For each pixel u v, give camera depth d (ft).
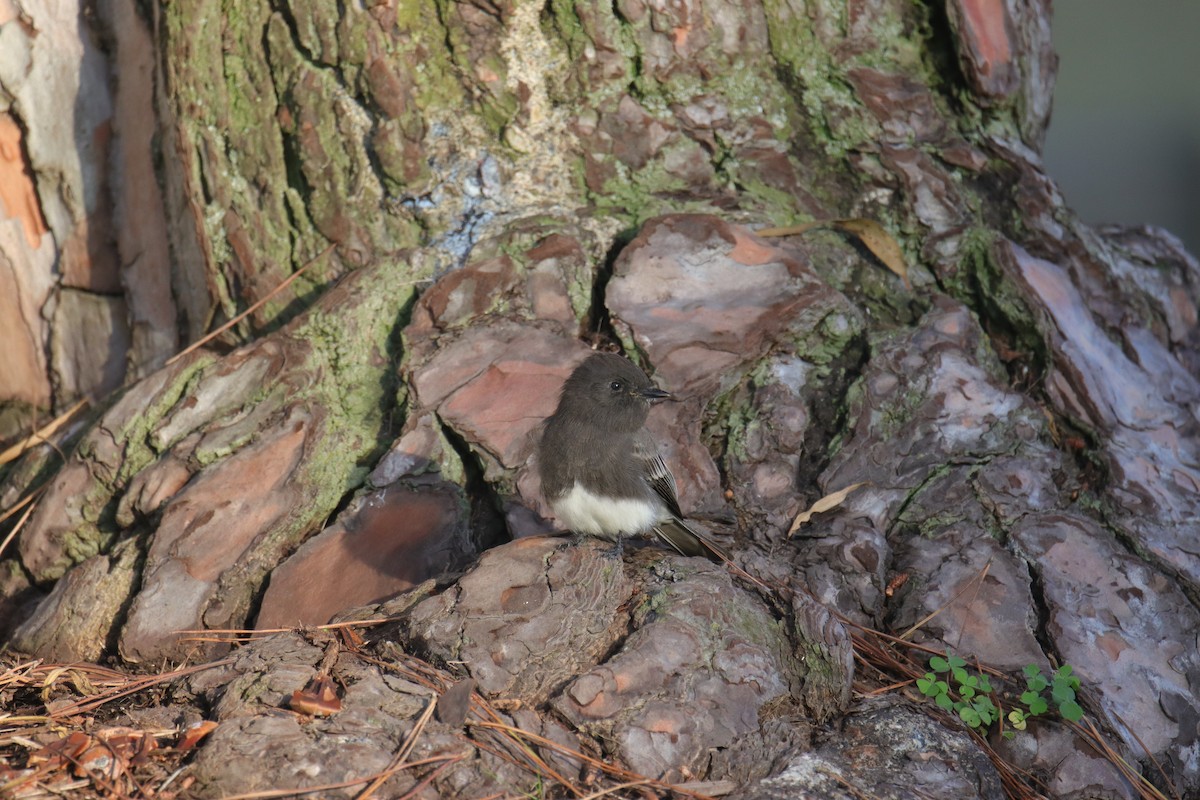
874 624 21.93
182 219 27.66
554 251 24.53
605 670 18.79
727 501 23.26
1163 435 25.50
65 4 28.09
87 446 23.95
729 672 19.12
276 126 25.38
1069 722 20.20
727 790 17.95
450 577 21.02
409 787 16.87
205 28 25.21
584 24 24.90
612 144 25.82
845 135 26.53
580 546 21.01
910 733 19.57
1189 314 30.32
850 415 23.99
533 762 17.71
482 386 23.21
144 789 16.70
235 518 22.38
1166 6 69.56
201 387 23.82
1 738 18.11
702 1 25.17
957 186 26.84
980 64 26.35
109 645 21.98
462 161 25.36
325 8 24.45
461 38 24.79
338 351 24.08
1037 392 25.04
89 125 28.63
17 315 29.81
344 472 23.15
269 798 16.47
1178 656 21.34
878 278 26.13
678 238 24.76
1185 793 20.16
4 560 24.67
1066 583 21.98
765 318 24.22
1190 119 68.44
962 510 23.12
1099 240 28.45
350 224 25.34
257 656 19.53
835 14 26.07
